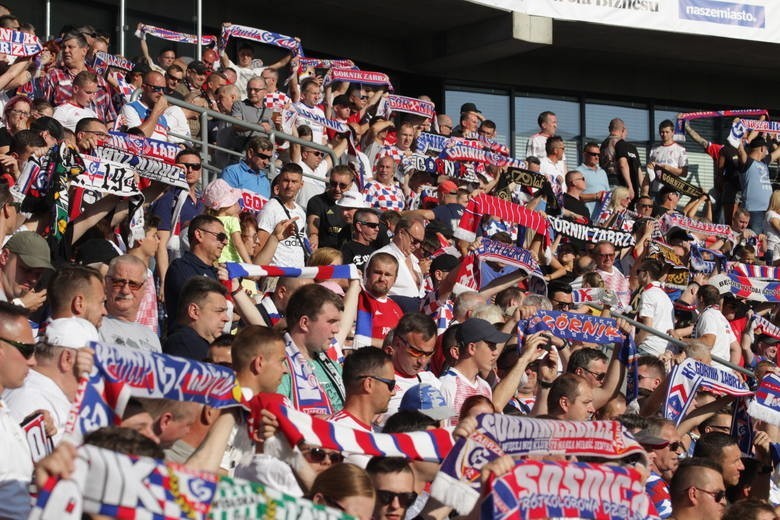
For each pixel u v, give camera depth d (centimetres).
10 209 1052
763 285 1708
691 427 1164
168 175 1209
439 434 745
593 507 661
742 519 859
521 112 2888
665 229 2094
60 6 2216
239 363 736
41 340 812
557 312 1143
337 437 709
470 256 1260
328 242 1552
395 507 723
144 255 1098
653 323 1623
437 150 1933
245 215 1408
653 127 3038
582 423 728
